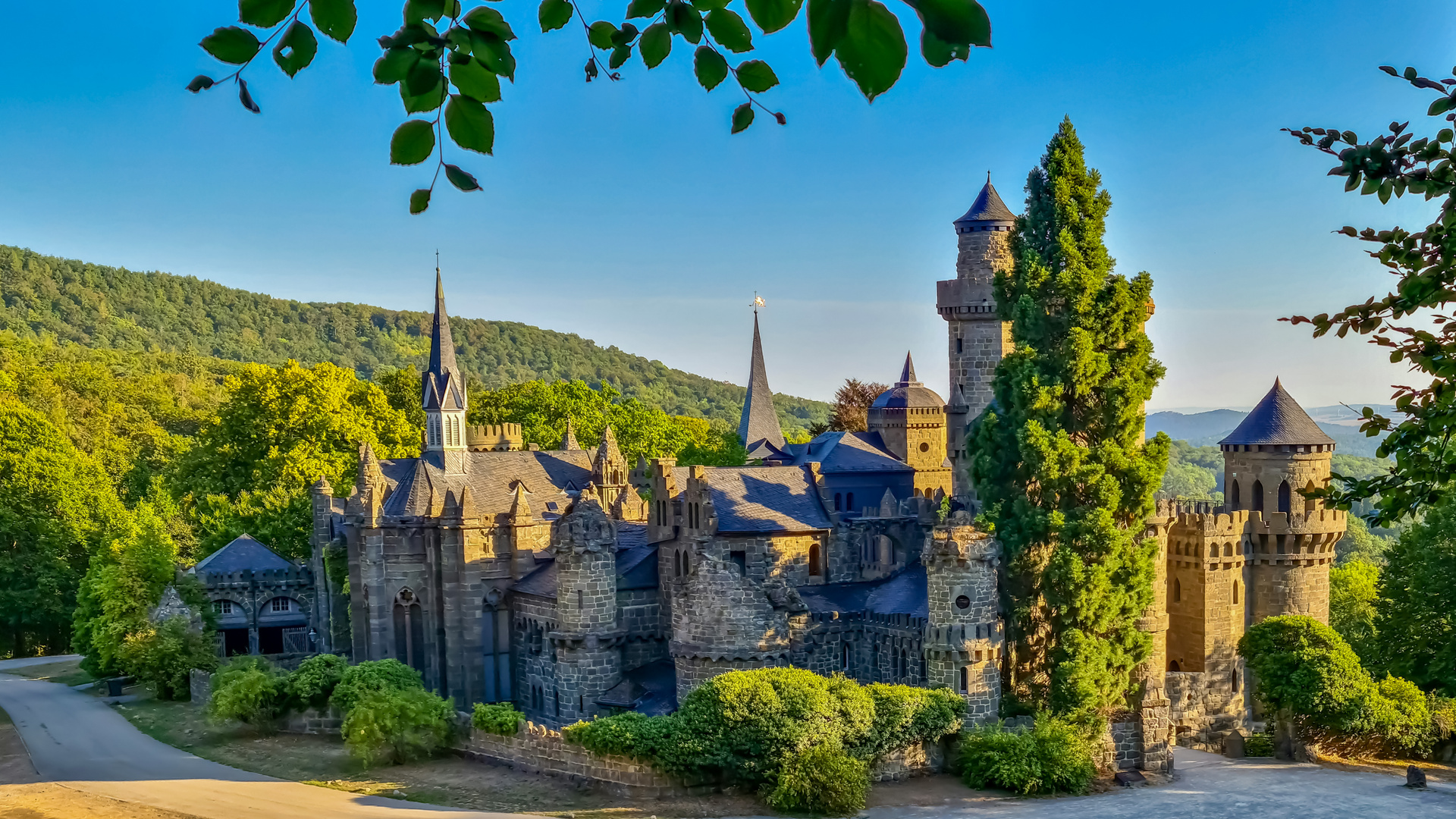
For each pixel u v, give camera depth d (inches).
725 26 393.4
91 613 3818.9
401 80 382.0
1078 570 2716.5
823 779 2327.8
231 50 353.1
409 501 3304.6
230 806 2303.2
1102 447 2817.4
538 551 3361.2
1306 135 733.3
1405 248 746.8
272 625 4018.2
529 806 2372.0
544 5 410.3
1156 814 2388.0
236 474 4928.6
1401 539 3644.2
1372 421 831.7
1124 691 2839.6
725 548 2920.8
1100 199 2898.6
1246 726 3503.9
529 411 5880.9
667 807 2370.8
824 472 3452.3
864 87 302.7
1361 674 3070.9
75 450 5054.1
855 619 2957.7
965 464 3496.6
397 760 2706.7
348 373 5305.1
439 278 3449.8
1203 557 3457.2
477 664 3211.1
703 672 2694.4
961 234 3523.6
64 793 2375.7
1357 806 2480.3
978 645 2657.5
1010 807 2410.2
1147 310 2910.9
